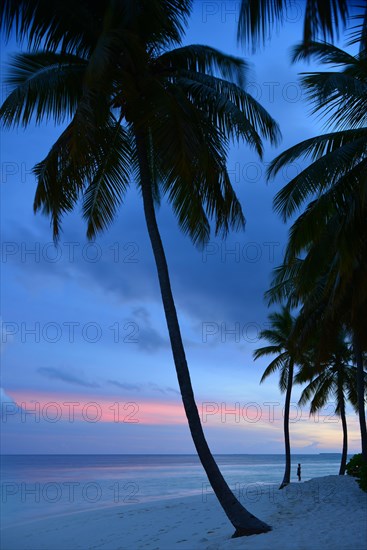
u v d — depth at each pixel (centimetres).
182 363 1225
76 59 1301
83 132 1076
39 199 1264
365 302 1683
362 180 1234
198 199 1250
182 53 1312
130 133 1395
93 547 1731
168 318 1242
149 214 1280
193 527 1789
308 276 1526
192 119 1240
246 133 1214
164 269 1262
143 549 1505
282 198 1409
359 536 1039
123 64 1235
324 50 1209
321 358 1917
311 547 993
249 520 1219
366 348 1923
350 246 1305
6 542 2050
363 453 2006
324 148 1427
